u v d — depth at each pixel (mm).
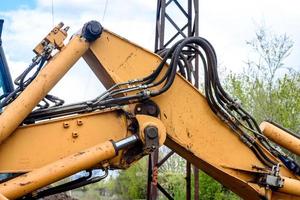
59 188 4523
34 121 4461
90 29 4566
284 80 16828
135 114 4613
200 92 4801
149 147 4496
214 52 4777
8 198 4055
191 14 9688
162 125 4590
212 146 4773
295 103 16469
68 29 4598
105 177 4484
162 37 9359
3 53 6488
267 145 4906
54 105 4523
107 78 4816
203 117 4785
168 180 20562
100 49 4691
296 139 5039
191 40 4730
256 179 4832
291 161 4945
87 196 26781
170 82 4648
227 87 17438
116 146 4398
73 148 4465
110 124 4574
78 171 4281
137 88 4625
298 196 4875
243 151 4828
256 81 17125
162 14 9445
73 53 4504
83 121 4523
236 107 4840
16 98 4359
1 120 4188
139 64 4754
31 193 4258
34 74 4527
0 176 5113
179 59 4879
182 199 19438
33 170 4215
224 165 4777
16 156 4336
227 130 4828
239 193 5023
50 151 4410
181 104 4750
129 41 4758
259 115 16500
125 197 28078
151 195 9203
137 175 27484
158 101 4703
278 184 4738
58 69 4418
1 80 6465
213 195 17641
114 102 4578
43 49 4539
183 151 4852
